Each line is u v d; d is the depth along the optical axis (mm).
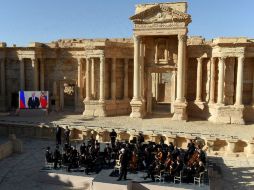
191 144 26516
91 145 26688
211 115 44969
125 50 49781
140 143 27484
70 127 38344
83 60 51188
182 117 44156
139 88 46562
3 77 52688
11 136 33031
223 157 31547
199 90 46719
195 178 22547
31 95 46938
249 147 32062
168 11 43219
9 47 51344
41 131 39406
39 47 51156
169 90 58750
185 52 44281
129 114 50031
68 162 25703
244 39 41656
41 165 28562
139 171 24703
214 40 44469
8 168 27750
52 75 53000
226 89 44688
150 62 49062
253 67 44375
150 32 44781
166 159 23938
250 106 43969
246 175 26609
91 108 48406
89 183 23328
